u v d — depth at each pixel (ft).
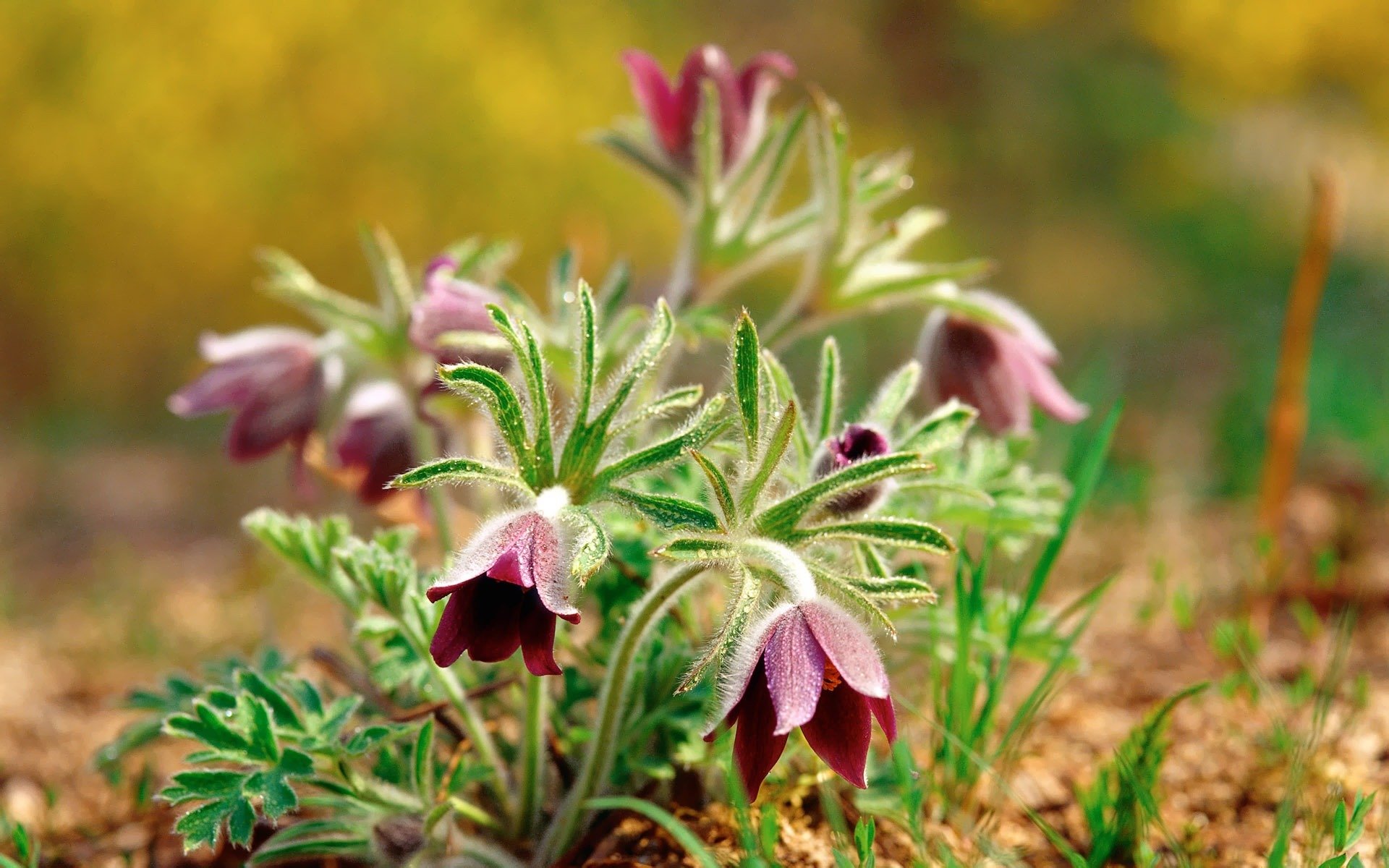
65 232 6.63
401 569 1.84
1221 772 1.96
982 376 1.99
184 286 6.81
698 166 2.04
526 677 1.83
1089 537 2.84
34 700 2.39
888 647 1.97
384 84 6.74
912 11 10.10
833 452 1.75
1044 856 1.85
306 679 1.81
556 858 1.82
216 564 4.12
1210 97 10.34
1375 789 1.92
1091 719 2.06
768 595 1.73
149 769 2.02
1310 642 2.23
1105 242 9.46
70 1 6.37
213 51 6.49
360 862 1.86
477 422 2.03
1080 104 10.16
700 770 1.87
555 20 7.13
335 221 6.81
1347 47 10.15
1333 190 2.32
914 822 1.81
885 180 1.99
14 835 1.86
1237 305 7.70
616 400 1.71
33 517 5.01
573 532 1.68
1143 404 4.90
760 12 9.83
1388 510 2.84
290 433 2.04
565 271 2.00
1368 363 4.50
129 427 6.60
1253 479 3.10
